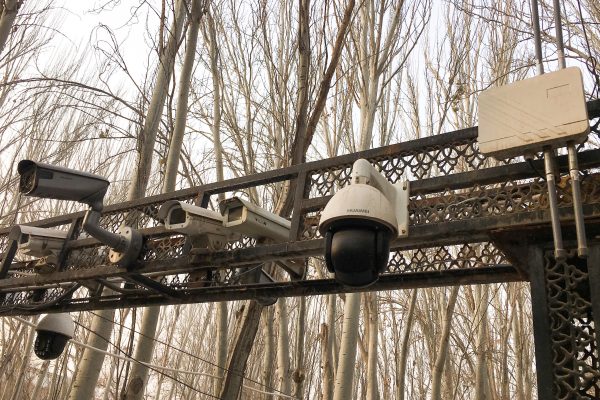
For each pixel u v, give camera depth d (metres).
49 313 4.21
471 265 2.81
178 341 22.50
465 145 2.65
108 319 5.05
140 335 5.21
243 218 2.99
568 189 2.21
